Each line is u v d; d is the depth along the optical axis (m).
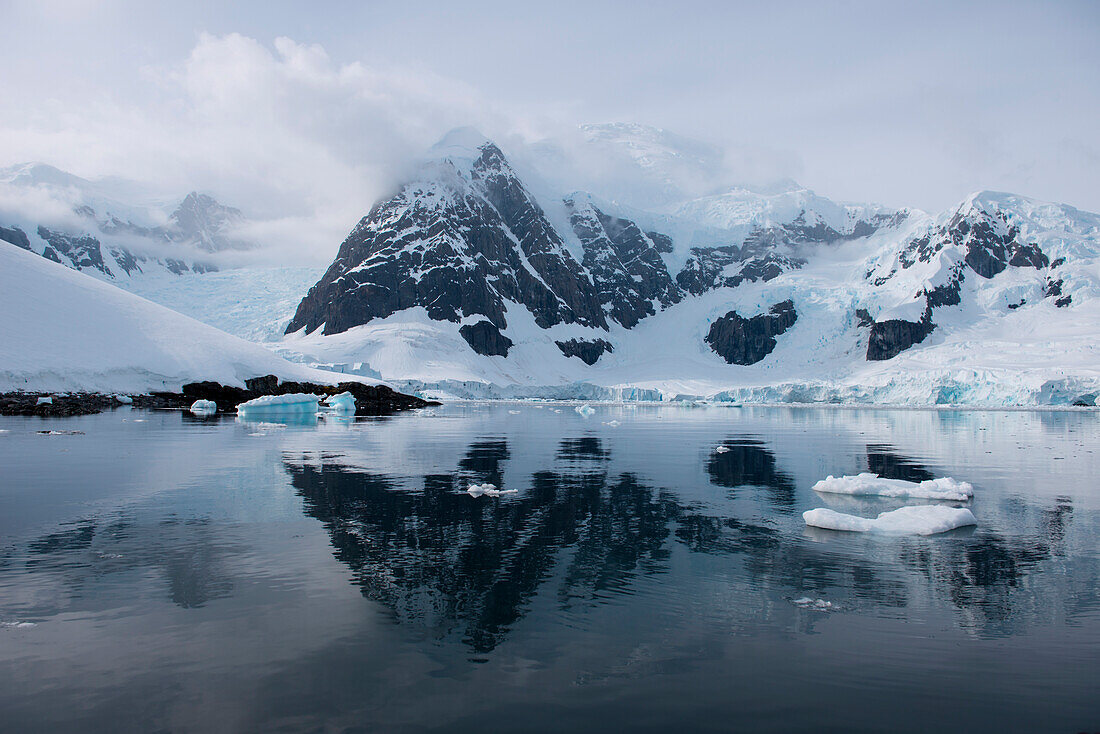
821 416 90.94
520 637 10.10
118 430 45.66
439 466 29.09
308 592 11.98
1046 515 19.39
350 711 7.84
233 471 26.50
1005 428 63.75
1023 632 10.45
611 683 8.66
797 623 10.77
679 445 41.44
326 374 112.94
